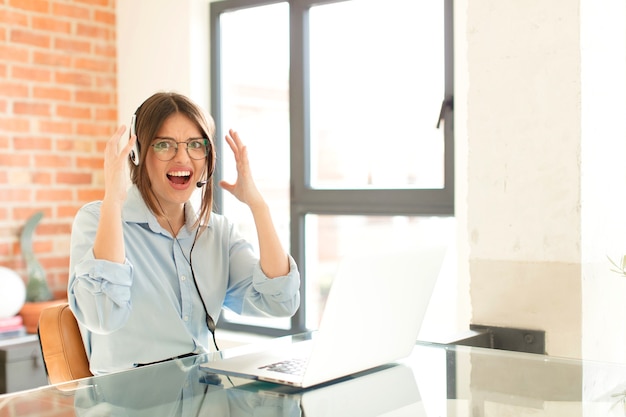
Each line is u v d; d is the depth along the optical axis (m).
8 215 3.79
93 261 1.89
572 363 1.71
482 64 2.56
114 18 4.25
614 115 2.63
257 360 1.66
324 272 3.97
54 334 2.05
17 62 3.81
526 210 2.49
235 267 2.27
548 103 2.44
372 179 3.75
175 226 2.19
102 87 4.20
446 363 1.71
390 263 1.56
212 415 1.25
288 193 3.94
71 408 1.29
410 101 3.60
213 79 4.10
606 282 2.54
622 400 1.37
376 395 1.40
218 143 4.11
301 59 3.84
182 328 2.11
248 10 4.06
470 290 2.61
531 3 2.46
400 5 3.62
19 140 3.82
